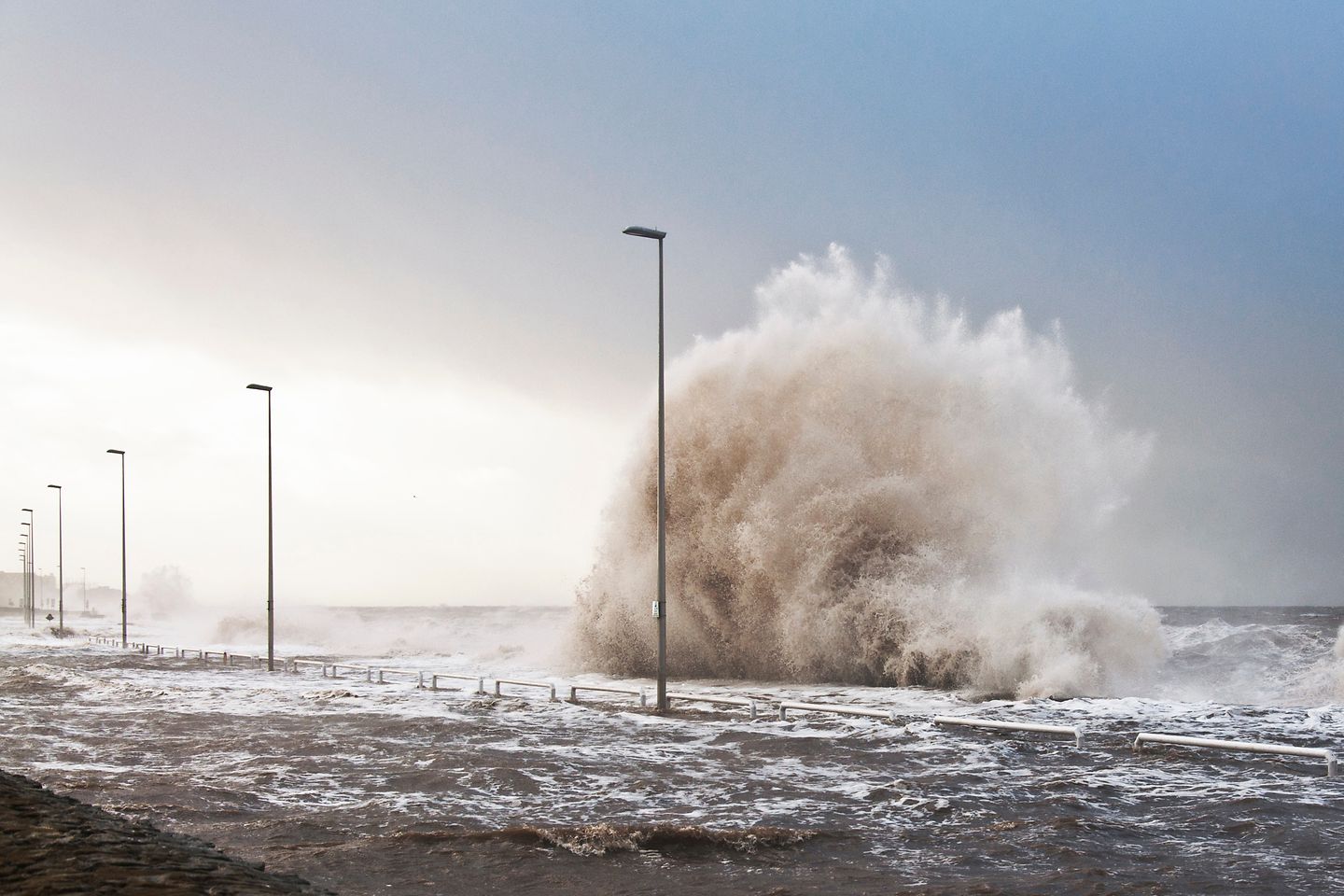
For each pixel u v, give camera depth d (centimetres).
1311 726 1992
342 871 952
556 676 3669
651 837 1066
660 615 2422
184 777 1489
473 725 2108
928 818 1193
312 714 2361
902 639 3141
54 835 659
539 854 1018
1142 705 2370
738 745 1803
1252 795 1296
